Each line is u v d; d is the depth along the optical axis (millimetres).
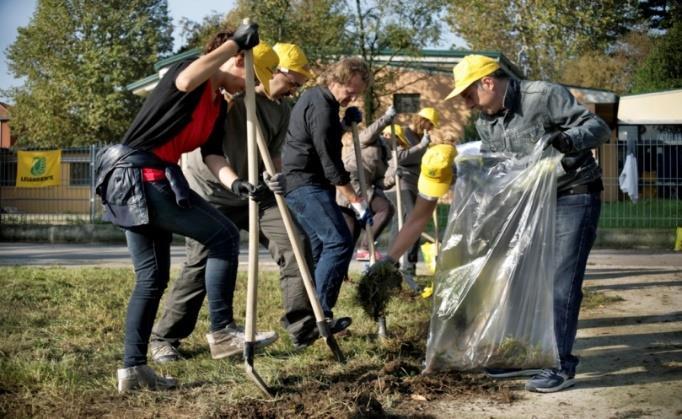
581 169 4195
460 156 4391
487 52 20922
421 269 9500
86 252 14023
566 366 4203
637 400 4008
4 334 5438
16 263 11297
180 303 4789
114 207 3951
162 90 3959
